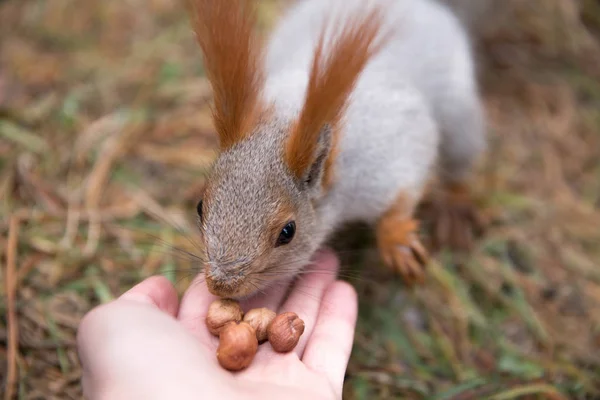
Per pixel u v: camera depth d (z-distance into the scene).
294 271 0.37
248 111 0.36
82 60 0.56
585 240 0.48
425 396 0.40
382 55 0.42
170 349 0.31
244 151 0.35
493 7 0.58
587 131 0.55
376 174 0.40
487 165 0.52
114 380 0.30
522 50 0.59
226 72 0.35
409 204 0.42
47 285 0.42
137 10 0.59
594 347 0.43
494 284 0.45
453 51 0.45
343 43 0.34
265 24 0.57
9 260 0.42
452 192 0.49
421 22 0.45
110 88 0.54
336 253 0.42
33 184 0.47
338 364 0.35
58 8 0.59
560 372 0.41
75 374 0.39
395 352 0.42
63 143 0.50
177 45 0.57
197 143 0.51
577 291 0.45
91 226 0.45
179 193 0.48
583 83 0.57
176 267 0.44
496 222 0.48
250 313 0.35
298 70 0.41
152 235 0.45
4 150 0.49
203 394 0.30
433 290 0.44
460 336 0.43
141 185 0.48
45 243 0.44
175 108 0.53
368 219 0.41
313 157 0.36
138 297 0.34
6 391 0.38
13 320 0.40
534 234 0.48
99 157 0.49
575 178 0.52
